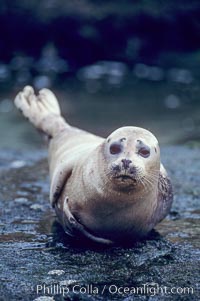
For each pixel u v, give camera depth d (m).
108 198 15.86
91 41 55.62
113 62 55.78
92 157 16.52
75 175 17.12
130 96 42.91
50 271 15.41
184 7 57.91
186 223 19.25
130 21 56.59
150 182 15.82
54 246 17.12
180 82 48.00
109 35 56.22
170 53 57.59
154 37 57.59
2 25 55.56
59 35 55.62
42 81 47.25
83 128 33.97
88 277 15.13
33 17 55.62
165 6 57.88
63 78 49.00
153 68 53.84
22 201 20.97
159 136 32.50
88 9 56.44
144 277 15.22
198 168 25.73
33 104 23.34
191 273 15.48
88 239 17.27
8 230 18.33
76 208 16.83
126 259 16.31
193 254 16.75
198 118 36.56
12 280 14.85
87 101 41.16
